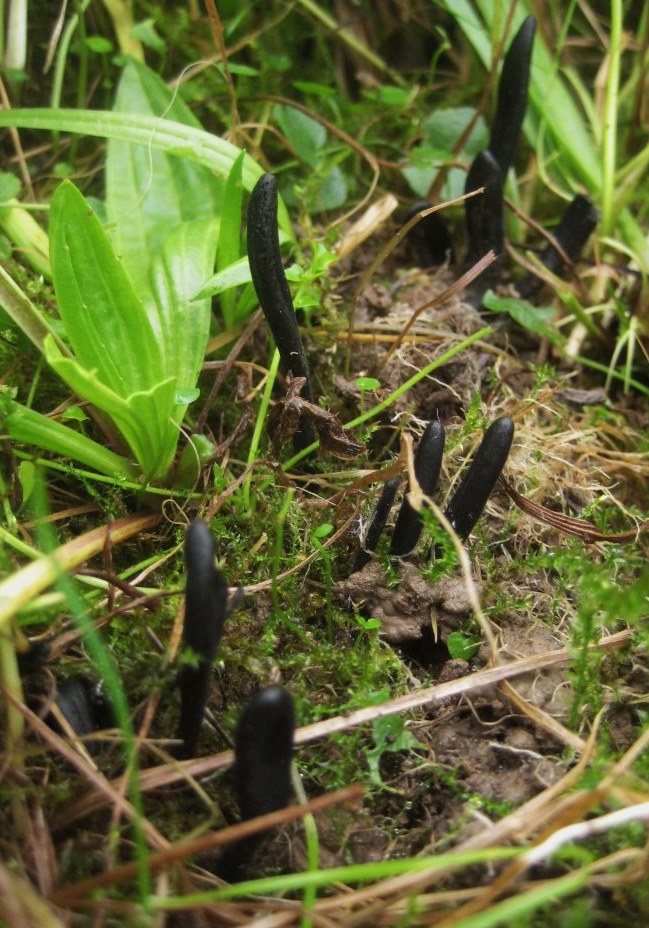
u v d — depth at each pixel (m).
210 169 0.33
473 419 0.31
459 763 0.28
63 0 0.37
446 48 0.40
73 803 0.26
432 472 0.28
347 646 0.29
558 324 0.36
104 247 0.29
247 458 0.32
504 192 0.36
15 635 0.26
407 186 0.39
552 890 0.24
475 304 0.35
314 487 0.32
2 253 0.32
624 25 0.41
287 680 0.29
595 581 0.27
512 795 0.27
